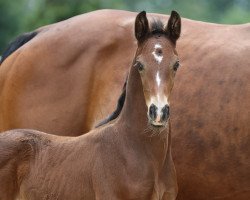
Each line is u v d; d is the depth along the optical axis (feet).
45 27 44.19
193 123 38.34
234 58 38.78
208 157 37.99
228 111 37.83
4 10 140.67
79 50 41.70
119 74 40.68
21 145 37.35
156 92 32.68
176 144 38.52
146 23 34.24
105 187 34.78
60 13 96.63
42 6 98.17
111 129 35.53
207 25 41.04
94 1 99.09
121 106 37.06
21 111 41.91
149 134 34.42
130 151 34.73
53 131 41.47
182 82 39.06
